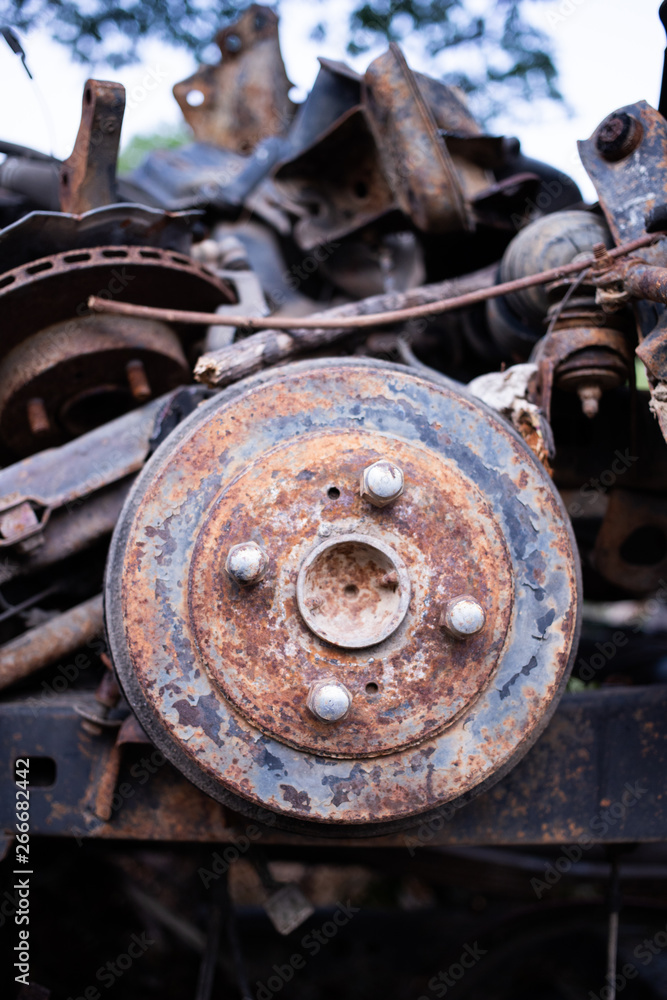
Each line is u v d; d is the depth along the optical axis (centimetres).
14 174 102
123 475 81
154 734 68
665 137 78
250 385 70
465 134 96
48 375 82
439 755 66
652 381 71
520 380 76
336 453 67
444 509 67
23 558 80
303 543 66
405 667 66
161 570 66
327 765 66
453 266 99
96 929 106
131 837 77
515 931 101
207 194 117
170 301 84
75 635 82
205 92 143
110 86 82
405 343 88
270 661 65
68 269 78
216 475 67
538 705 67
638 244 74
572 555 69
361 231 98
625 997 99
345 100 104
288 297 111
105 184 85
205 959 86
